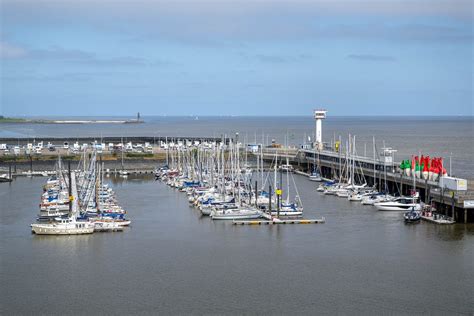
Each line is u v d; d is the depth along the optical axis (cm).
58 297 8419
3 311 7956
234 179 17862
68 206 14050
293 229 12281
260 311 7906
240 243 11138
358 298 8338
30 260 10069
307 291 8600
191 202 15562
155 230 12212
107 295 8481
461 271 9450
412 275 9262
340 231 12075
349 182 18138
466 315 7800
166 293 8538
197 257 10231
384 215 13750
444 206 13338
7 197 16438
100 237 11600
